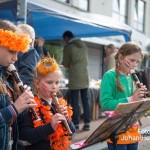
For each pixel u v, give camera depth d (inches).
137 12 575.5
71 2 348.5
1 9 146.3
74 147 100.7
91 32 281.0
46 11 171.6
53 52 314.0
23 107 71.8
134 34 414.9
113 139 94.7
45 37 306.5
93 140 89.5
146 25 611.5
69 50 213.2
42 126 79.4
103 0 424.2
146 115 107.4
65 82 222.4
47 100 87.2
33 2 169.8
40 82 86.0
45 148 82.7
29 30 121.2
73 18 197.6
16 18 143.1
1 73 75.5
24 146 83.0
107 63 245.8
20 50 75.1
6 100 74.7
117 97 106.2
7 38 72.2
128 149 108.3
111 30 252.8
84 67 214.4
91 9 394.0
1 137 72.8
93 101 255.0
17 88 78.7
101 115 272.1
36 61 114.5
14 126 79.6
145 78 331.6
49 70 84.4
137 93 98.1
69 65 214.8
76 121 209.3
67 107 90.8
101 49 435.8
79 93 213.5
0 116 70.0
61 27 278.7
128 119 90.8
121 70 108.1
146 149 172.7
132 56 104.0
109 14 442.6
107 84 105.7
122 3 518.3
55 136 83.4
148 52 466.3
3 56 73.4
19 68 109.6
